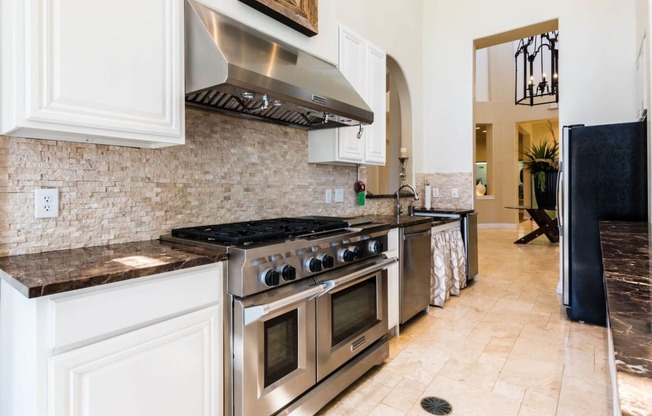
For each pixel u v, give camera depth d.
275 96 1.71
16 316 1.10
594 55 3.61
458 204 4.43
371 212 3.54
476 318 3.12
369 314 2.24
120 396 1.14
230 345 1.49
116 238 1.67
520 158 10.58
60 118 1.21
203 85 1.58
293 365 1.70
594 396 1.97
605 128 2.94
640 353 0.56
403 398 1.98
